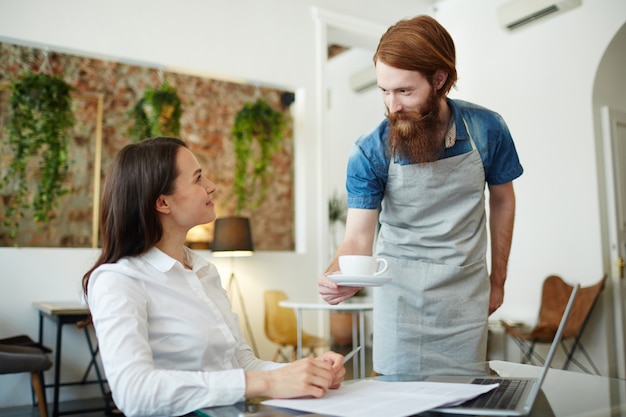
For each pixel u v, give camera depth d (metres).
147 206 1.10
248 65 4.79
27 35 3.93
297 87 5.03
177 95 5.03
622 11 4.09
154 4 4.41
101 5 4.21
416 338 1.57
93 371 4.06
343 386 1.07
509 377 1.15
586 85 4.31
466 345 1.56
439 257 1.57
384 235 1.67
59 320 3.35
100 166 4.72
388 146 1.54
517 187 4.81
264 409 0.88
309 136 5.07
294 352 4.69
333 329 6.50
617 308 4.13
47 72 4.58
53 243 4.48
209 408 0.90
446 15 5.55
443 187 1.55
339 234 7.04
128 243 1.10
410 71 1.33
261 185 5.42
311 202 5.03
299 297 4.90
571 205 4.38
